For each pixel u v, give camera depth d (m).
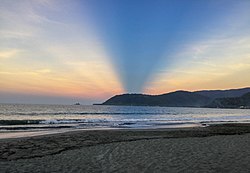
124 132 20.31
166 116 59.19
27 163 9.03
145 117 52.47
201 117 60.44
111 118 46.69
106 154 10.48
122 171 7.88
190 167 8.23
